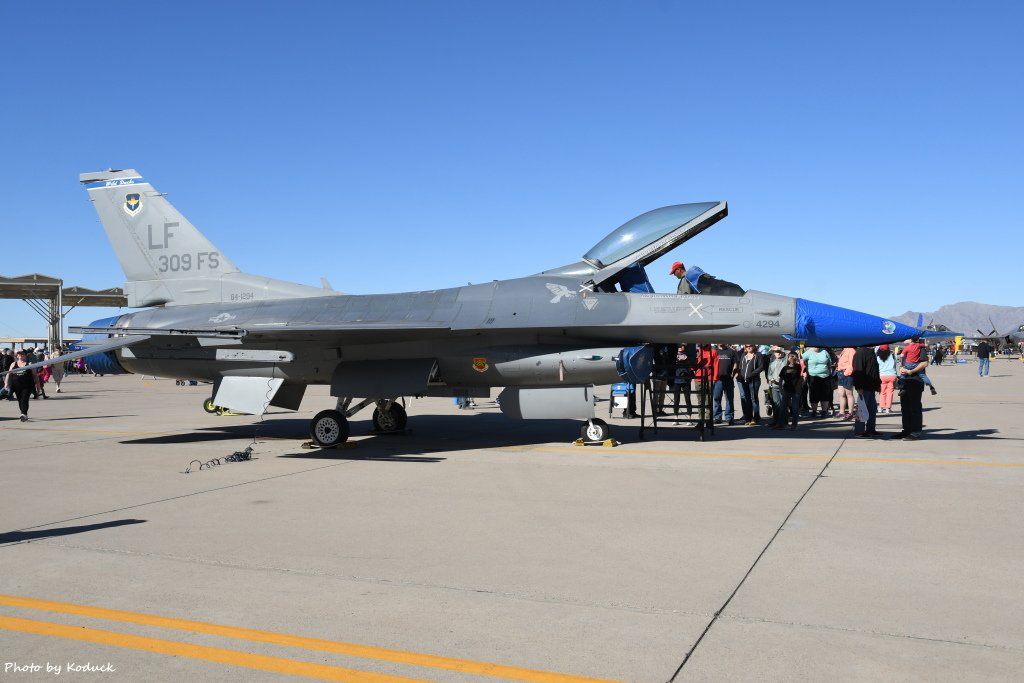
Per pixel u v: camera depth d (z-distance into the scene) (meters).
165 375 13.88
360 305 13.02
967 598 4.50
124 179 14.98
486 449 11.76
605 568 5.21
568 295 12.05
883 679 3.43
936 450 11.13
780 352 14.60
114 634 4.08
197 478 9.20
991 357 90.50
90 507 7.45
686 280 12.33
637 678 3.47
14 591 4.82
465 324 11.85
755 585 4.79
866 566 5.18
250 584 4.93
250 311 13.63
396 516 6.94
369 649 3.85
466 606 4.47
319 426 11.98
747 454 10.88
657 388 13.60
